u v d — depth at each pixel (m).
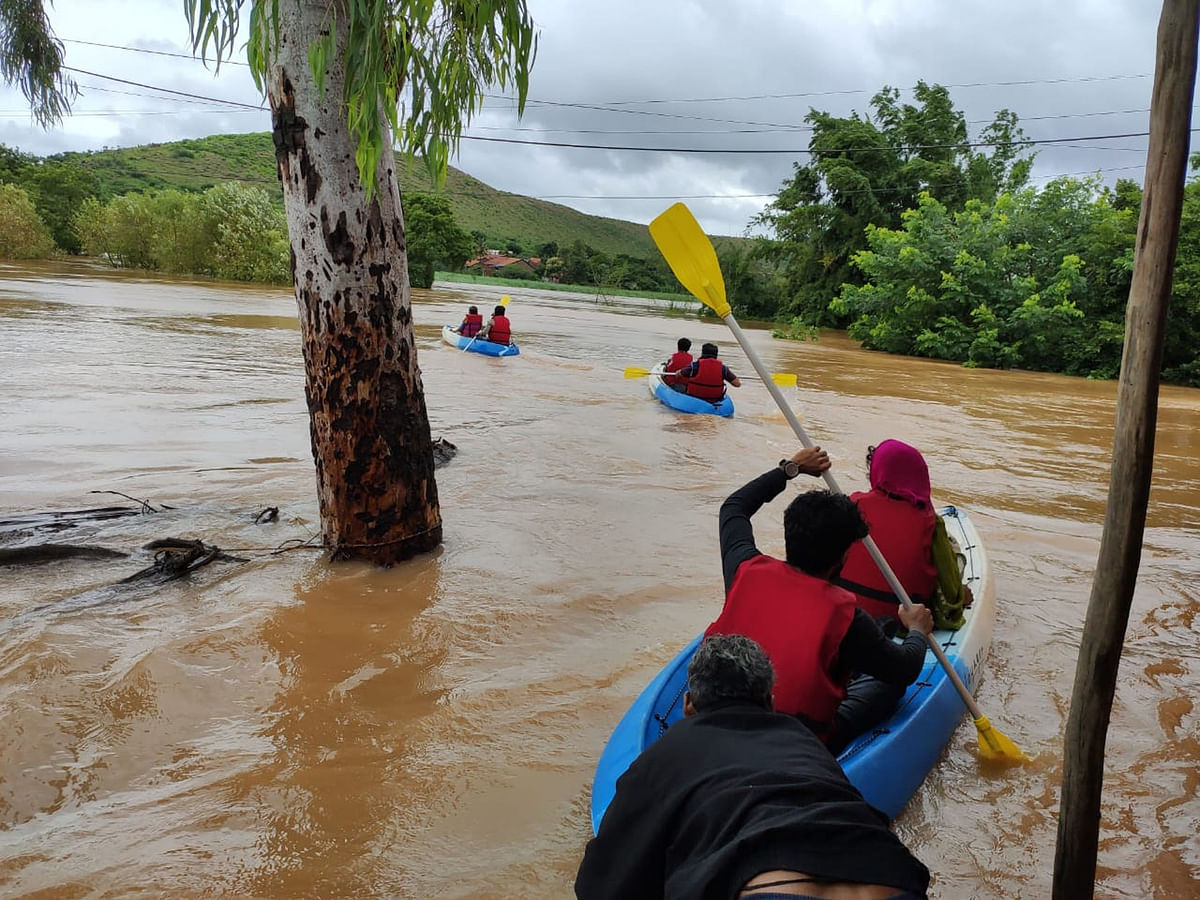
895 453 3.97
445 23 4.20
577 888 1.77
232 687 3.96
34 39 6.66
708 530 6.54
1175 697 4.35
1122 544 2.20
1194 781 3.62
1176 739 3.95
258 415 9.41
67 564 5.20
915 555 3.89
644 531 6.42
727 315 3.47
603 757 3.21
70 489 6.56
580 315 35.50
